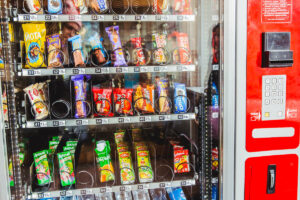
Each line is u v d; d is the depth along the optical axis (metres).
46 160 1.34
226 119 1.20
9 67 1.13
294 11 1.19
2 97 1.13
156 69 1.28
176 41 1.44
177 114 1.33
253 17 1.17
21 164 1.27
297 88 1.23
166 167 1.48
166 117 1.32
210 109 1.26
